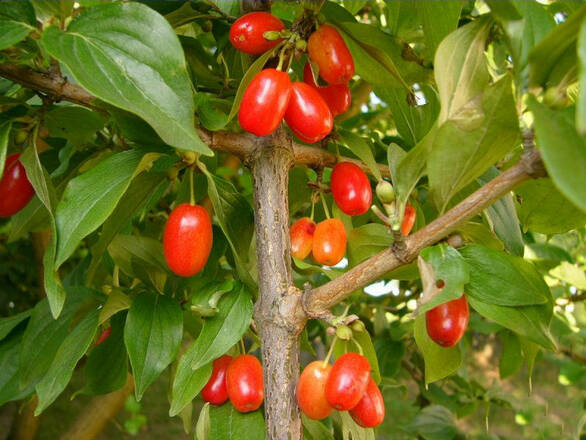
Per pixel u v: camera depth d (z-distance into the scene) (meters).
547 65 0.12
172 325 0.19
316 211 0.24
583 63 0.08
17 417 0.34
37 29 0.15
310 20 0.17
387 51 0.20
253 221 0.20
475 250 0.15
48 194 0.17
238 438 0.18
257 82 0.15
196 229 0.17
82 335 0.19
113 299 0.19
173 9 0.19
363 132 0.42
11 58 0.17
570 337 0.42
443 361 0.18
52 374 0.18
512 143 0.14
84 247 0.48
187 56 0.21
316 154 0.19
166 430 0.77
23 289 0.59
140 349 0.18
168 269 0.21
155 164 0.20
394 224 0.14
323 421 0.27
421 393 0.43
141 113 0.13
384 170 0.21
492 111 0.13
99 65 0.14
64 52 0.14
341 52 0.16
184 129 0.14
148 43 0.14
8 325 0.22
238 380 0.18
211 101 0.19
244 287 0.18
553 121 0.11
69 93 0.17
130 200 0.19
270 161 0.18
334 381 0.15
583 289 0.34
